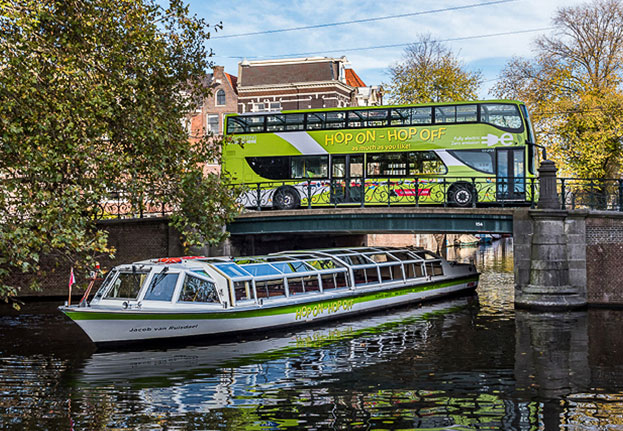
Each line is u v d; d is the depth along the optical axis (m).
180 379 10.76
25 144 11.28
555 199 17.92
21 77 11.30
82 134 12.48
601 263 17.78
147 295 14.04
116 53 13.97
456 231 18.89
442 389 9.98
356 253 19.28
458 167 20.47
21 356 12.56
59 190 12.44
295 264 16.94
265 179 22.48
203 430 8.24
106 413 8.91
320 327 15.90
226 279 14.80
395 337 14.38
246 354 12.73
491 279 27.34
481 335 14.34
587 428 8.16
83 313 12.88
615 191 23.27
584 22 29.48
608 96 26.78
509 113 20.25
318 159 22.00
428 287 20.66
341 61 41.41
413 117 21.12
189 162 15.87
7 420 8.58
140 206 15.70
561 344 13.20
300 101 40.72
